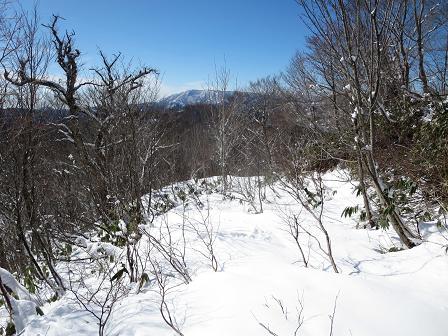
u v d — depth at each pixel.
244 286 3.69
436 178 5.81
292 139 10.98
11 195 6.49
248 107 15.71
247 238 6.23
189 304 3.64
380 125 7.73
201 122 18.16
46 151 8.55
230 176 12.70
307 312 3.11
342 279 3.61
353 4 5.12
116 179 6.96
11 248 7.18
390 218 5.27
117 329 3.36
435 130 6.48
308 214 7.68
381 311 3.11
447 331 2.92
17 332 4.31
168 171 13.49
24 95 6.49
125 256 5.90
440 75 8.95
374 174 5.20
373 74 5.01
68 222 8.50
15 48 6.30
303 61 8.88
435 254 4.45
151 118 10.41
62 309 4.12
